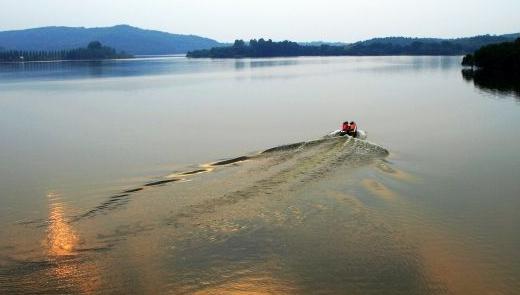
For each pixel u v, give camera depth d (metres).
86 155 36.22
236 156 34.81
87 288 16.50
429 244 20.14
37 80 127.81
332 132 43.62
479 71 151.12
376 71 163.38
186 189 25.50
